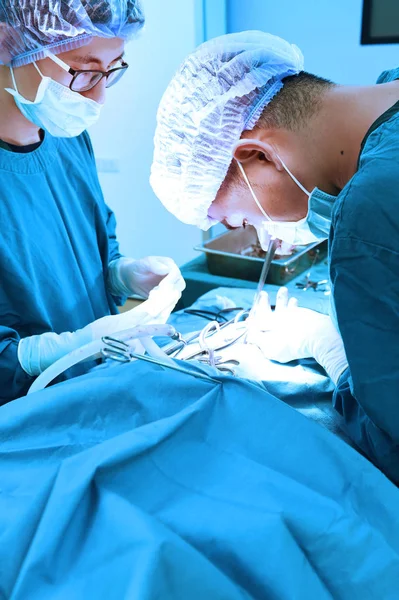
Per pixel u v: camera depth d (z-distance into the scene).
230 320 1.20
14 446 0.71
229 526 0.56
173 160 0.88
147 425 0.67
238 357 1.05
